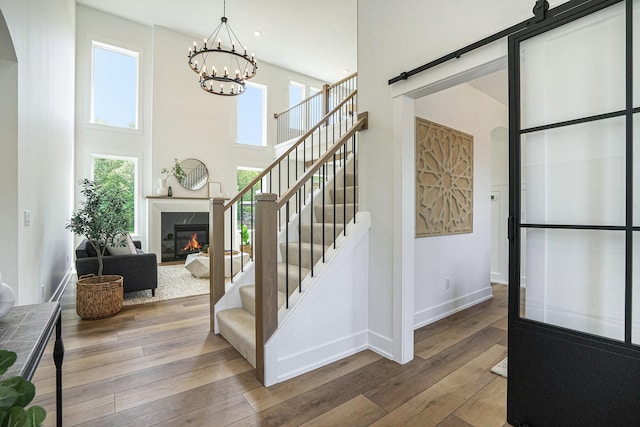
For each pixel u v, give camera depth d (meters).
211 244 2.85
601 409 1.34
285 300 2.41
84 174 5.94
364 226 2.47
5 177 2.32
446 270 3.39
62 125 4.30
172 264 6.41
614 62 1.35
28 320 1.23
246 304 2.81
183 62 6.88
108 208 3.40
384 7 2.41
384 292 2.39
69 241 5.32
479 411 1.73
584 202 1.45
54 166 3.75
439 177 3.25
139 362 2.24
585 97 1.43
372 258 2.49
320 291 2.22
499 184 4.95
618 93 1.34
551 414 1.48
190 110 6.98
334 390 1.92
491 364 2.26
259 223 1.99
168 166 6.71
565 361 1.45
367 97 2.55
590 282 1.44
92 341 2.59
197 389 1.91
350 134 2.44
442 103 3.30
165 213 6.62
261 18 6.20
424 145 3.07
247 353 2.25
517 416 1.60
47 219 3.36
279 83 8.34
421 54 2.12
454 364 2.26
